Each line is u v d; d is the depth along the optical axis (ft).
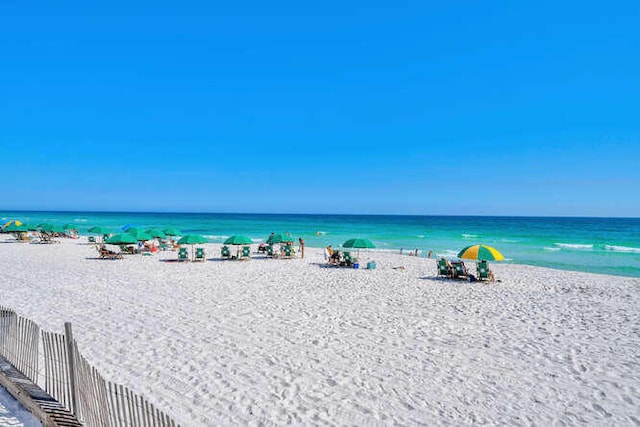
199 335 28.68
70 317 32.96
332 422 17.49
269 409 18.49
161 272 58.08
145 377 21.61
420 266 69.31
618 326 33.22
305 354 25.44
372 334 29.81
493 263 80.53
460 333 30.60
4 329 21.59
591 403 19.72
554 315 36.65
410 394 20.33
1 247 89.92
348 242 64.18
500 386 21.45
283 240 74.33
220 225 243.81
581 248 114.62
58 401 17.39
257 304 38.45
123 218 356.38
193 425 16.90
